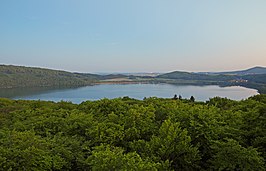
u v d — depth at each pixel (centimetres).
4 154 878
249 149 1031
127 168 770
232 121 1351
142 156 1018
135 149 1106
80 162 1009
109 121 1366
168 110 1549
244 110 1728
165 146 1056
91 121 1379
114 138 1177
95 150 988
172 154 1085
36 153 912
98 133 1202
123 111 1536
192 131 1209
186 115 1307
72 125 1352
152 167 799
